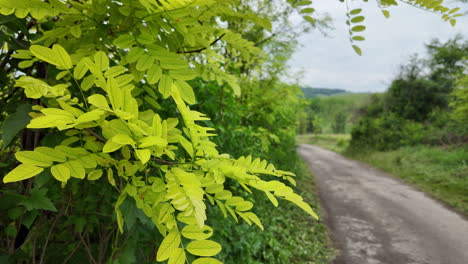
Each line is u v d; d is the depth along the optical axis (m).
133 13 0.99
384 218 7.87
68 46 1.08
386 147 21.41
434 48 22.97
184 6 0.84
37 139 1.31
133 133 0.73
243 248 3.96
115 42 0.88
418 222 7.54
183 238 0.83
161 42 1.13
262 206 6.04
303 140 45.84
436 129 19.38
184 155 1.51
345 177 13.82
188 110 0.80
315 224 7.18
